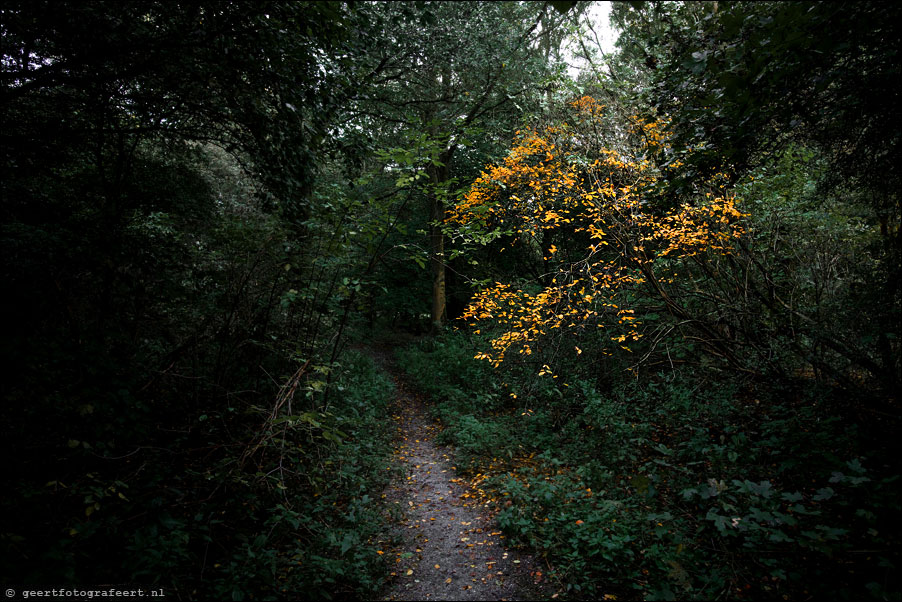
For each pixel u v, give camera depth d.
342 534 4.25
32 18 3.86
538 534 4.43
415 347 15.16
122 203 5.55
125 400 3.69
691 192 5.02
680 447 5.62
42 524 3.09
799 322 5.92
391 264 15.48
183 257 5.33
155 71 4.74
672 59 4.37
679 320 6.78
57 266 3.67
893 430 4.63
